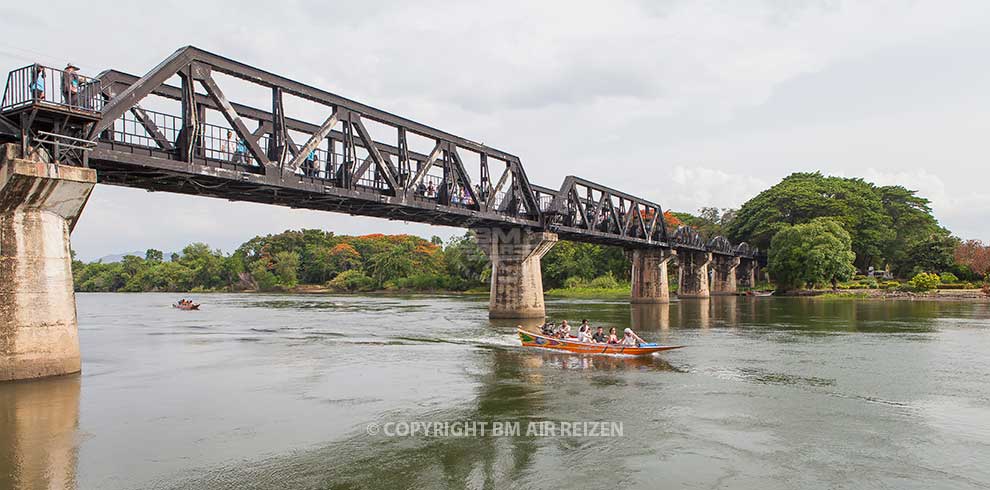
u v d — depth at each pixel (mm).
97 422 17250
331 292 138500
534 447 15391
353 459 14477
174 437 16031
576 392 21344
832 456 14820
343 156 30641
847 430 16891
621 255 122500
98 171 23781
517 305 51719
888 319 50656
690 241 88750
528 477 13430
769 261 102188
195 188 28188
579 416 18188
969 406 19484
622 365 26750
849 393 21266
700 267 94750
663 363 27312
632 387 22172
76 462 14172
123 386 22016
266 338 37500
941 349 31656
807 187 121625
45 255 20891
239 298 107625
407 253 143000
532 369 25797
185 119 23406
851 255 96125
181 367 26266
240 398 20344
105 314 62344
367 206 34500
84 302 92375
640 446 15492
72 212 21344
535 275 52438
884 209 121938
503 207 46344
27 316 20688
